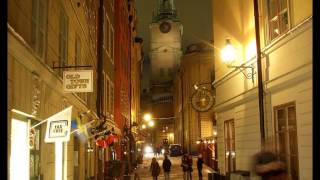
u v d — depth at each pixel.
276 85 13.58
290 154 12.75
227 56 16.22
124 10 41.72
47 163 11.24
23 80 8.61
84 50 18.31
